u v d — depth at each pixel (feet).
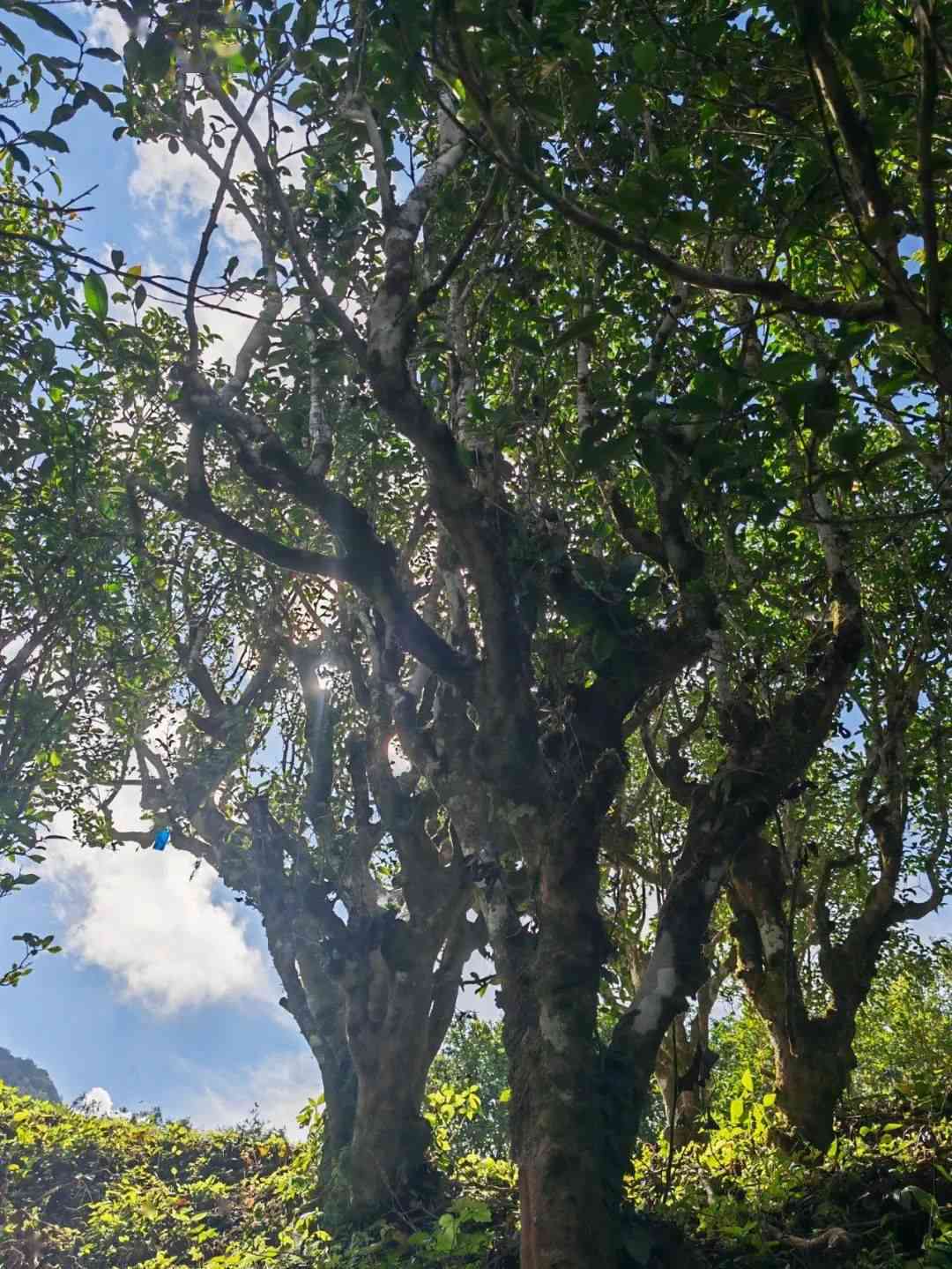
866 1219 27.35
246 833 44.68
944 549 27.12
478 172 26.78
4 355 29.12
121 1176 45.55
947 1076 37.99
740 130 20.70
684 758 30.42
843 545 29.45
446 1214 29.12
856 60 14.78
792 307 15.34
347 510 25.70
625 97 17.88
